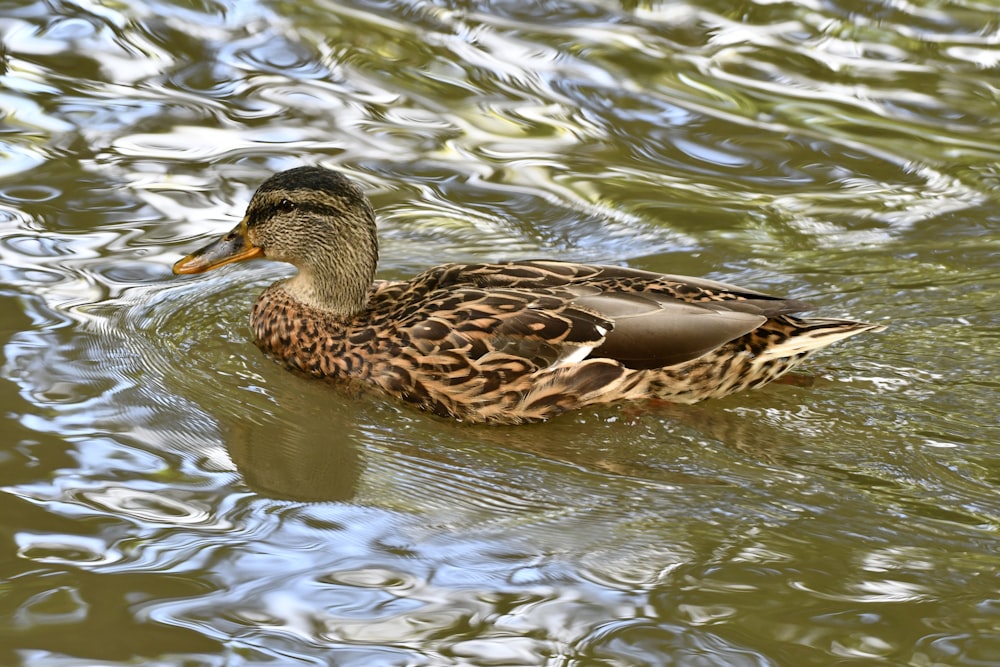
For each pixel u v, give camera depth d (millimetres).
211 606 8945
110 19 19547
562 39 19547
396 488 10641
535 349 11844
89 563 9352
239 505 10227
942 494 10500
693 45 19453
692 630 8883
